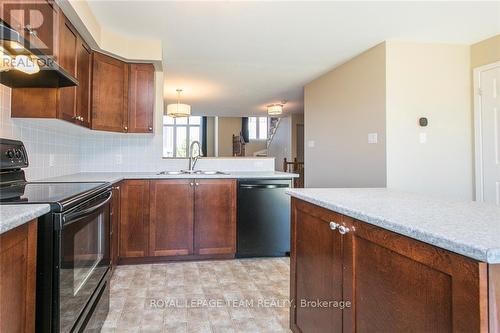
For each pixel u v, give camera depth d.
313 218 1.59
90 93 2.94
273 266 3.19
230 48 3.69
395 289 0.98
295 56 4.00
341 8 2.73
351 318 1.23
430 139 3.62
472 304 0.72
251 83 5.44
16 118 2.25
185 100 7.12
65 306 1.35
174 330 1.98
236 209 3.38
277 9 2.74
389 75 3.51
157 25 3.00
